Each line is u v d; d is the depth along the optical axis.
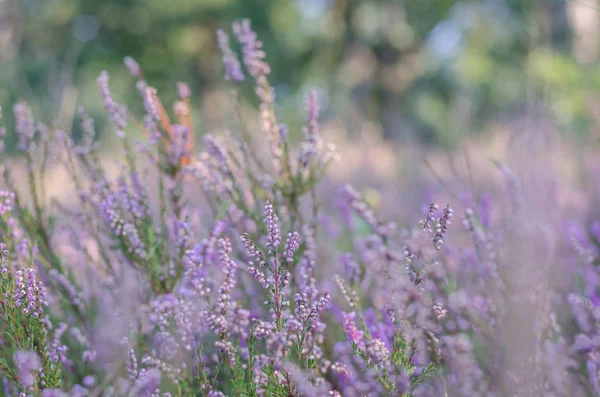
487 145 6.00
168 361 1.67
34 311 1.54
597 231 2.55
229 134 2.33
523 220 1.71
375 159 8.40
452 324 1.75
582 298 1.81
